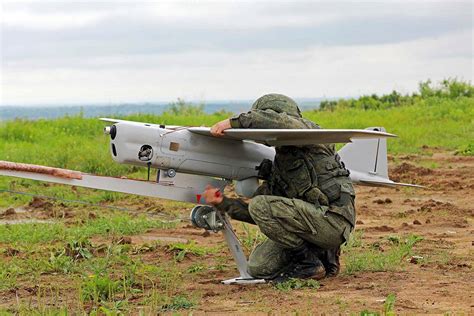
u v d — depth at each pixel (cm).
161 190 1180
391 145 3434
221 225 1211
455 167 2864
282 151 1195
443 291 1103
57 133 3522
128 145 1136
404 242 1519
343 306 1019
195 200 1208
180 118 4094
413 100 6066
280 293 1115
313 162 1191
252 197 1237
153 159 1152
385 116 4741
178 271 1284
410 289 1122
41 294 1144
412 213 1964
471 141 3528
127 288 1135
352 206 1195
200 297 1098
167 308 1032
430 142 3641
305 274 1190
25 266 1336
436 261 1335
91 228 1703
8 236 1616
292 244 1175
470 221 1847
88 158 2703
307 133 1082
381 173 1437
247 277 1207
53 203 2147
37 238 1603
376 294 1095
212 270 1305
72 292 1151
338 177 1200
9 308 1053
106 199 2223
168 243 1519
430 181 2525
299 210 1162
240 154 1213
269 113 1136
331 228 1172
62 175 1112
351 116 4791
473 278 1195
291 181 1182
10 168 1084
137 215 1956
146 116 3950
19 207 2138
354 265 1280
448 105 4975
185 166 1180
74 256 1397
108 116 3816
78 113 3909
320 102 6194
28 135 3425
